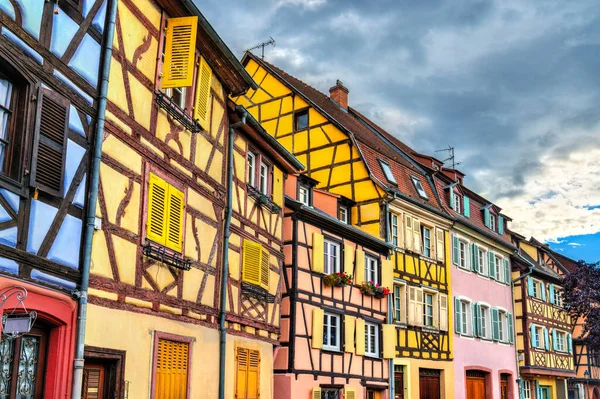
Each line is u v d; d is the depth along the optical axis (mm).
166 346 10375
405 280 21734
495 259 28750
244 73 12945
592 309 29891
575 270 30781
